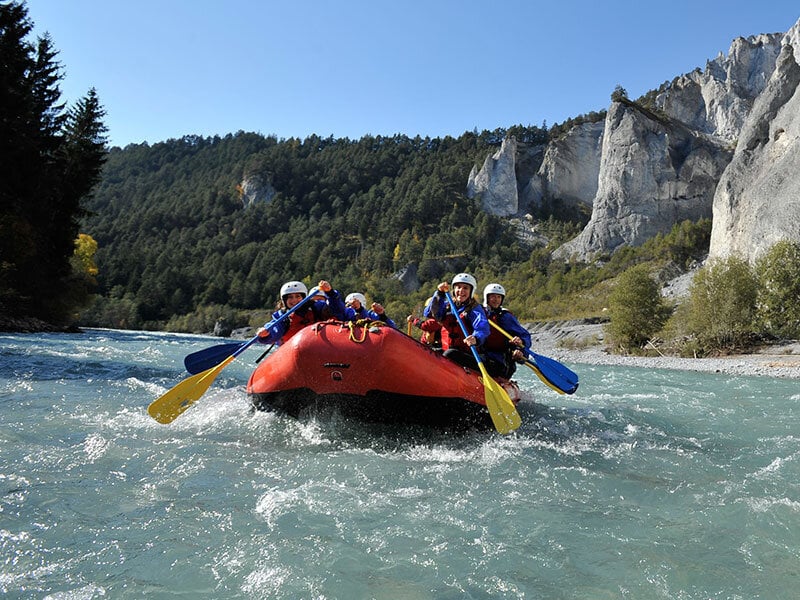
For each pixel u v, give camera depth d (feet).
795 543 9.78
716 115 306.96
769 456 16.85
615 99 273.54
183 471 12.84
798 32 288.92
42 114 110.52
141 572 8.06
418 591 7.83
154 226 454.81
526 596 7.80
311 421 18.62
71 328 108.06
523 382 40.24
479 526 10.23
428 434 18.83
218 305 317.63
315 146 619.67
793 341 84.17
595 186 409.08
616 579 8.35
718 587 8.16
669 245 226.17
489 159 437.58
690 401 31.12
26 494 10.80
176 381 29.40
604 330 112.78
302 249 391.04
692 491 12.80
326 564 8.48
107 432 16.31
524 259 352.08
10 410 18.60
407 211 416.26
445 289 22.15
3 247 94.02
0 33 95.86
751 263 121.49
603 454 16.81
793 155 122.72
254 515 10.28
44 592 7.43
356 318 22.65
